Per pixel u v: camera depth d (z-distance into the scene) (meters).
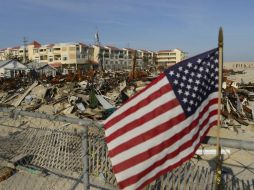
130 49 149.50
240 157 9.75
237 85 29.81
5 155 8.75
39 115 4.79
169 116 3.28
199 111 3.35
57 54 119.00
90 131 7.12
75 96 22.97
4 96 28.83
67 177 7.39
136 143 3.30
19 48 133.88
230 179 6.41
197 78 3.34
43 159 8.43
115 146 3.34
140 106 3.34
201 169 6.39
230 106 18.16
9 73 69.38
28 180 7.62
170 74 3.31
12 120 14.47
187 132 3.29
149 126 3.29
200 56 3.38
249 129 15.51
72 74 45.00
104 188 6.36
